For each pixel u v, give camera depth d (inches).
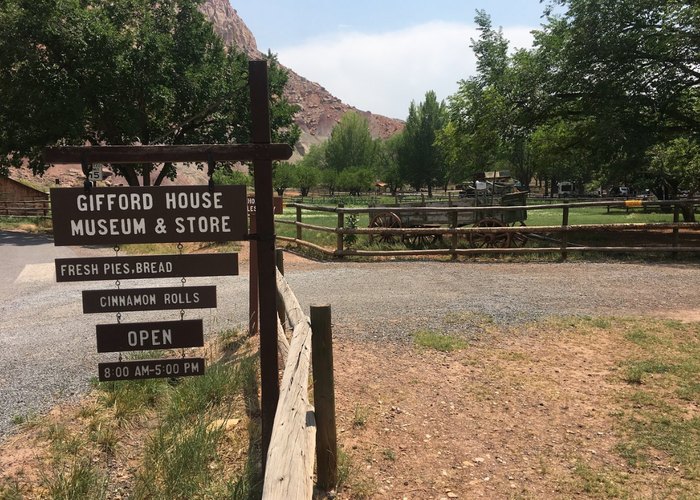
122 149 117.7
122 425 155.8
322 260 486.0
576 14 666.2
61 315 309.0
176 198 120.1
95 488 123.9
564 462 129.9
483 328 238.4
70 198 117.6
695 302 281.9
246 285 378.9
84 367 209.0
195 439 137.6
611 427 145.3
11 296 375.2
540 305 279.3
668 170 904.9
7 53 847.7
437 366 194.2
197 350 226.4
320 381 120.8
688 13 602.5
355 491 120.6
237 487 117.4
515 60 765.9
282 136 1105.4
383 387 176.7
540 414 154.9
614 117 632.4
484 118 751.7
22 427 156.6
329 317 120.4
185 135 1027.9
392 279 373.4
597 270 396.8
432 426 150.1
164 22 1026.1
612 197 1843.0
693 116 727.1
